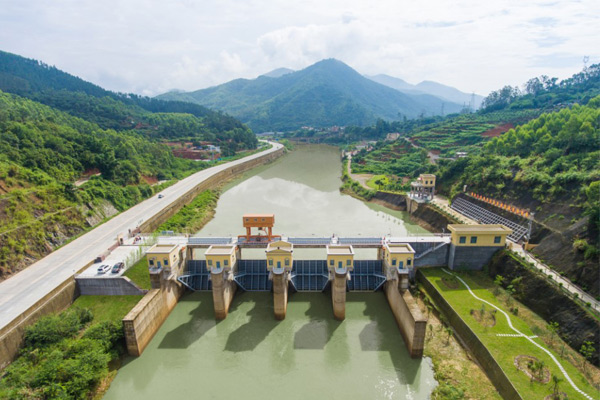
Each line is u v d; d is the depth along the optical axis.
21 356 47.88
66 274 63.88
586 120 99.00
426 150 190.25
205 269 74.50
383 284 71.12
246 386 48.62
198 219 106.94
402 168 175.25
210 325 61.72
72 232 83.38
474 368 48.12
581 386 41.03
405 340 55.81
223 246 67.31
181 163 181.38
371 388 47.69
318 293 71.19
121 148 140.50
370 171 176.62
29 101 195.50
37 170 96.31
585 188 70.06
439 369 49.09
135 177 129.25
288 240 75.75
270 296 70.44
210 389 48.22
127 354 53.62
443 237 79.00
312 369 51.34
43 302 54.94
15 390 39.25
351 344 56.44
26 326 50.62
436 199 115.06
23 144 103.88
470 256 71.44
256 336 58.69
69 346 48.25
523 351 47.22
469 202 100.88
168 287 64.62
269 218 75.38
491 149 126.56
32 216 76.75
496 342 49.16
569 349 47.25
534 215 78.12
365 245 74.25
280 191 150.12
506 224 82.56
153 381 49.62
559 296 53.78
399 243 70.88
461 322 54.47
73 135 126.31
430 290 66.06
